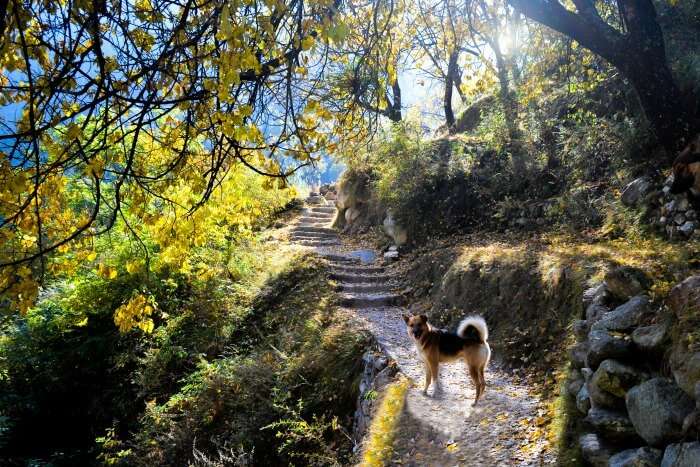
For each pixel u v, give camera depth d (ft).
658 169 28.40
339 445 22.71
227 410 28.81
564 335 21.98
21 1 10.48
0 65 10.66
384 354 25.76
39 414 38.63
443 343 21.09
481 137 46.37
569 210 33.06
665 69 22.45
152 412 30.86
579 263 24.13
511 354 24.09
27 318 38.06
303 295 38.42
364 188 54.39
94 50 9.48
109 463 30.78
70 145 10.15
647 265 20.24
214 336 37.24
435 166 45.01
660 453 11.73
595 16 22.48
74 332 41.11
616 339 14.71
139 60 10.16
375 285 38.88
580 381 17.07
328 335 30.40
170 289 40.37
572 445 15.33
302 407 26.11
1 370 37.06
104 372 40.11
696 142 22.79
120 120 10.50
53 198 13.32
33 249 14.08
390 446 18.66
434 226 43.14
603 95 37.19
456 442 17.66
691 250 19.51
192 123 11.87
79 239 14.15
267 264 45.70
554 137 39.78
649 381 12.66
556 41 33.73
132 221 27.02
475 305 29.45
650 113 23.50
